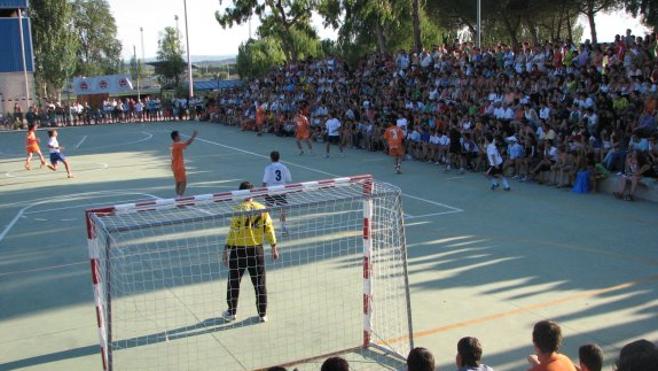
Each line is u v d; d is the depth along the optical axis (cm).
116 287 919
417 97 2581
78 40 7406
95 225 616
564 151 1675
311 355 712
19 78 4553
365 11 3878
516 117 2002
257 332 775
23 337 787
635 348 319
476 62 2581
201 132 3541
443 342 734
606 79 1966
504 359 689
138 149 2809
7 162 2544
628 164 1532
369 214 731
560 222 1313
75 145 3067
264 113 3266
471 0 3950
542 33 4897
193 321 809
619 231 1231
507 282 937
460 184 1778
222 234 1173
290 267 1005
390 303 855
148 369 686
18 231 1348
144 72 10119
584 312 816
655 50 2097
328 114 2814
